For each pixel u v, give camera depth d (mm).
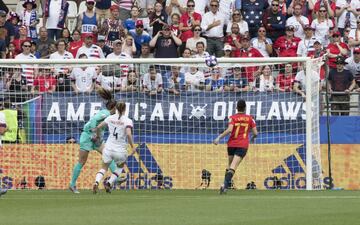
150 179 59406
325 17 70312
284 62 58281
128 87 60156
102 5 73312
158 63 57688
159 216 33438
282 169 59594
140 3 74938
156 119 59906
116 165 51562
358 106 61719
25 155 59469
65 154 59625
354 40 69000
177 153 59688
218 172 59500
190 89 60344
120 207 38219
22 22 72062
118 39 69125
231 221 31203
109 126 50344
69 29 77125
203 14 70875
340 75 63375
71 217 33125
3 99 59812
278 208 37375
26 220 31938
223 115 60156
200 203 40688
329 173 58750
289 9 71062
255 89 60281
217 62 57281
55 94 60062
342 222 30625
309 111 57469
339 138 60469
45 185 59344
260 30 68438
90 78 60188
